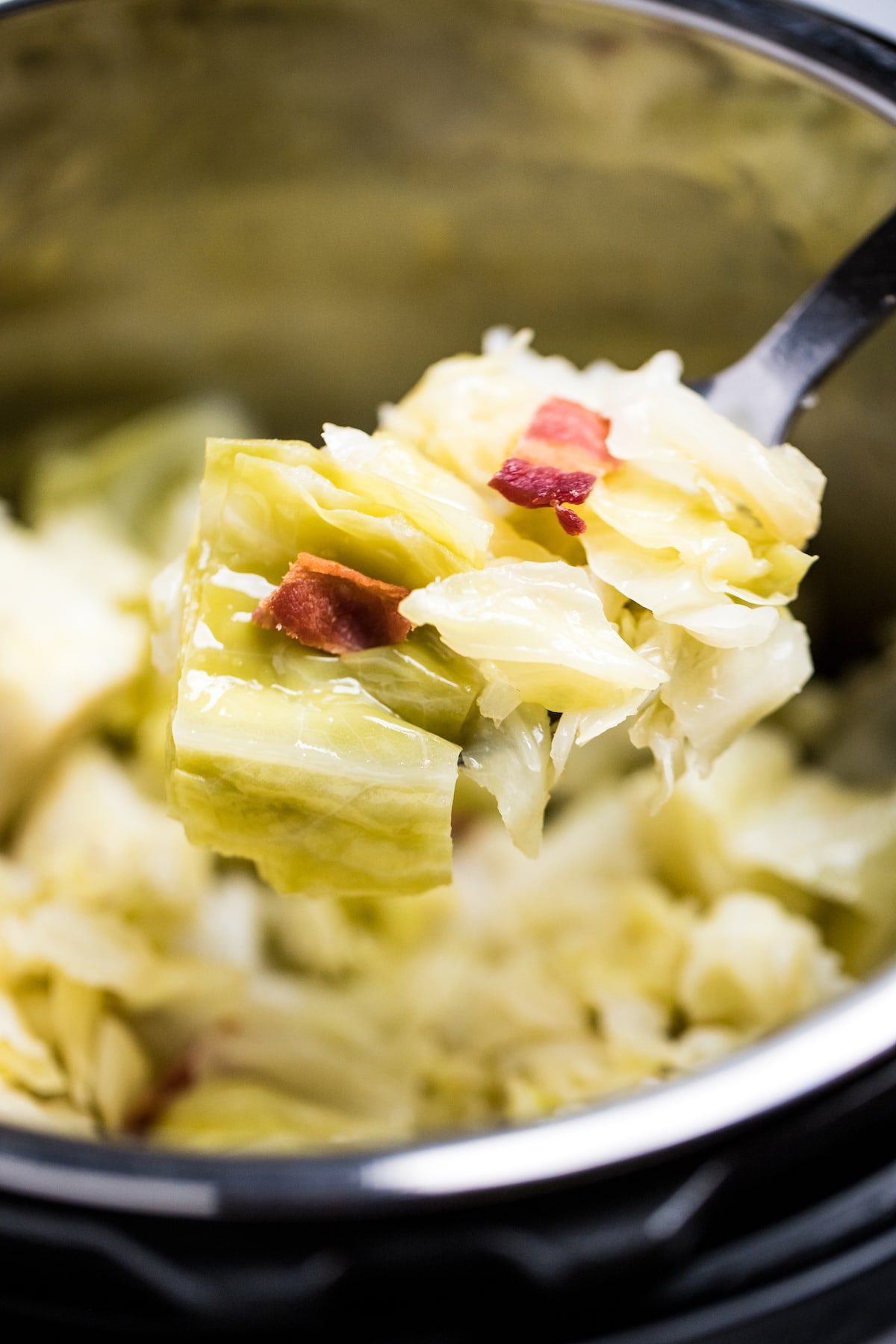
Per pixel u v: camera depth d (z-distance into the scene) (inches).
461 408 15.2
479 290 20.1
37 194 18.3
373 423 21.8
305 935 19.9
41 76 17.3
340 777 13.9
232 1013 19.2
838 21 16.9
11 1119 13.5
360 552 14.2
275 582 14.2
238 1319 13.5
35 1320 13.6
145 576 21.8
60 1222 13.0
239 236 19.6
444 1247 13.1
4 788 20.0
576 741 14.1
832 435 18.7
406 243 19.8
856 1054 13.1
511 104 18.3
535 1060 19.0
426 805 14.0
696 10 17.0
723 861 20.0
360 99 18.4
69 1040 18.1
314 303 20.4
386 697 14.1
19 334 19.9
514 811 14.1
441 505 14.1
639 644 14.4
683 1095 12.9
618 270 19.5
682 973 19.2
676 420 14.8
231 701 14.0
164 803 20.5
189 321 20.4
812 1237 14.0
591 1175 12.8
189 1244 13.0
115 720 20.9
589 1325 13.9
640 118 18.0
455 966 19.8
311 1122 18.4
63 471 21.8
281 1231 12.9
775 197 17.9
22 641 20.1
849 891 19.6
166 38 17.5
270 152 18.9
